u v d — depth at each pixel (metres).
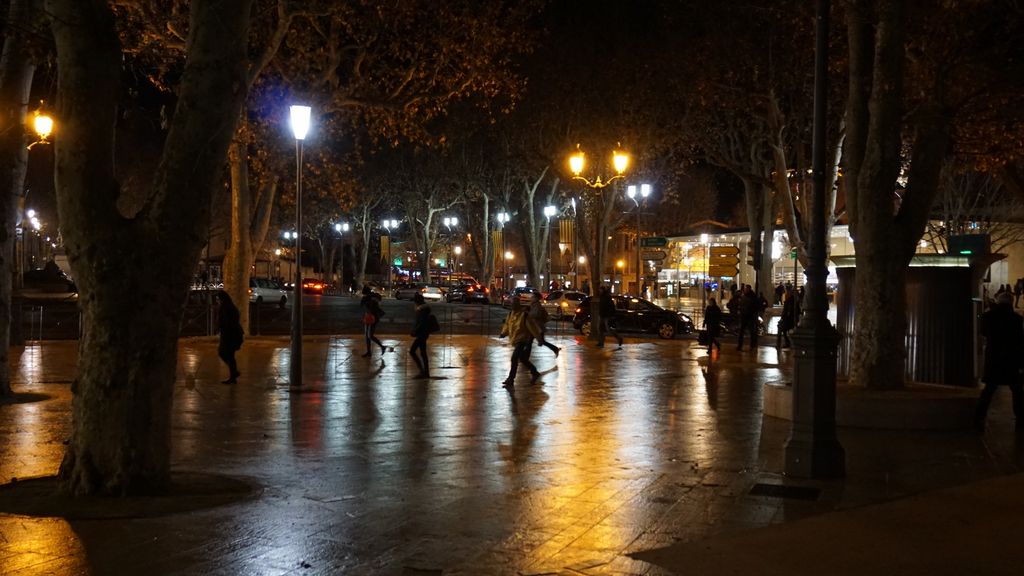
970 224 42.12
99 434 7.76
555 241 79.19
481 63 24.19
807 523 7.41
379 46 25.17
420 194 70.12
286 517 7.48
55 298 44.84
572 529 7.28
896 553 6.57
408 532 7.14
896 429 12.37
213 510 7.56
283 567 6.17
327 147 28.69
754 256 32.41
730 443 11.40
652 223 68.81
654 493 8.56
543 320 22.05
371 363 22.56
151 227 7.66
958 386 14.75
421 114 26.00
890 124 13.34
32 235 71.62
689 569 6.23
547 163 39.09
